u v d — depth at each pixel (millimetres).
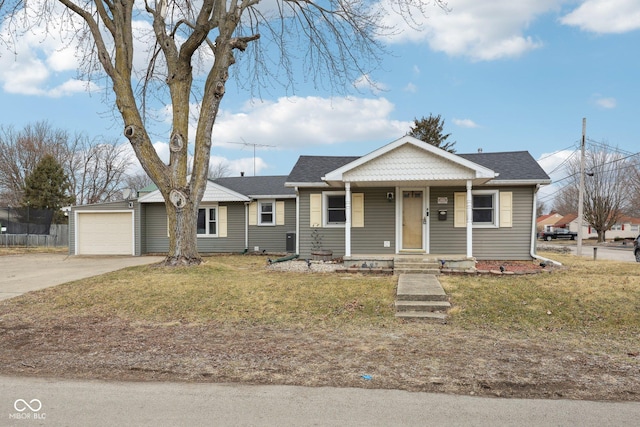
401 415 3934
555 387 4672
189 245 12586
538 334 7059
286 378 4977
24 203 36000
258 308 8641
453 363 5508
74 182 42281
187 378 5004
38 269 14930
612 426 3711
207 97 12797
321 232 16047
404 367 5352
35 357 5934
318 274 11898
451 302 8703
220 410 4055
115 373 5215
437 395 4430
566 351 6094
